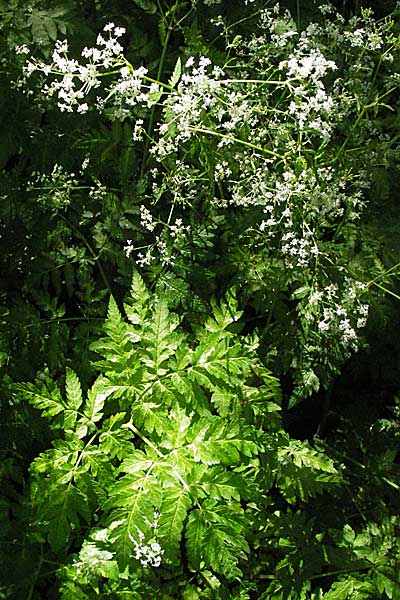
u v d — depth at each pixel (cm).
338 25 422
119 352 328
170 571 346
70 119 418
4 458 383
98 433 353
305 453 360
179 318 362
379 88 468
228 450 308
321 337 409
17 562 328
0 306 418
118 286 450
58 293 402
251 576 376
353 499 427
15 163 485
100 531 320
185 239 394
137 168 422
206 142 376
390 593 353
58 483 304
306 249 390
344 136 450
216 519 295
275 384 367
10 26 403
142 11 449
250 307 471
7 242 421
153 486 298
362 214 435
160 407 324
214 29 443
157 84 346
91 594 313
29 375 393
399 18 495
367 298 406
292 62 342
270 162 380
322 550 366
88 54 339
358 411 476
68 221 411
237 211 442
